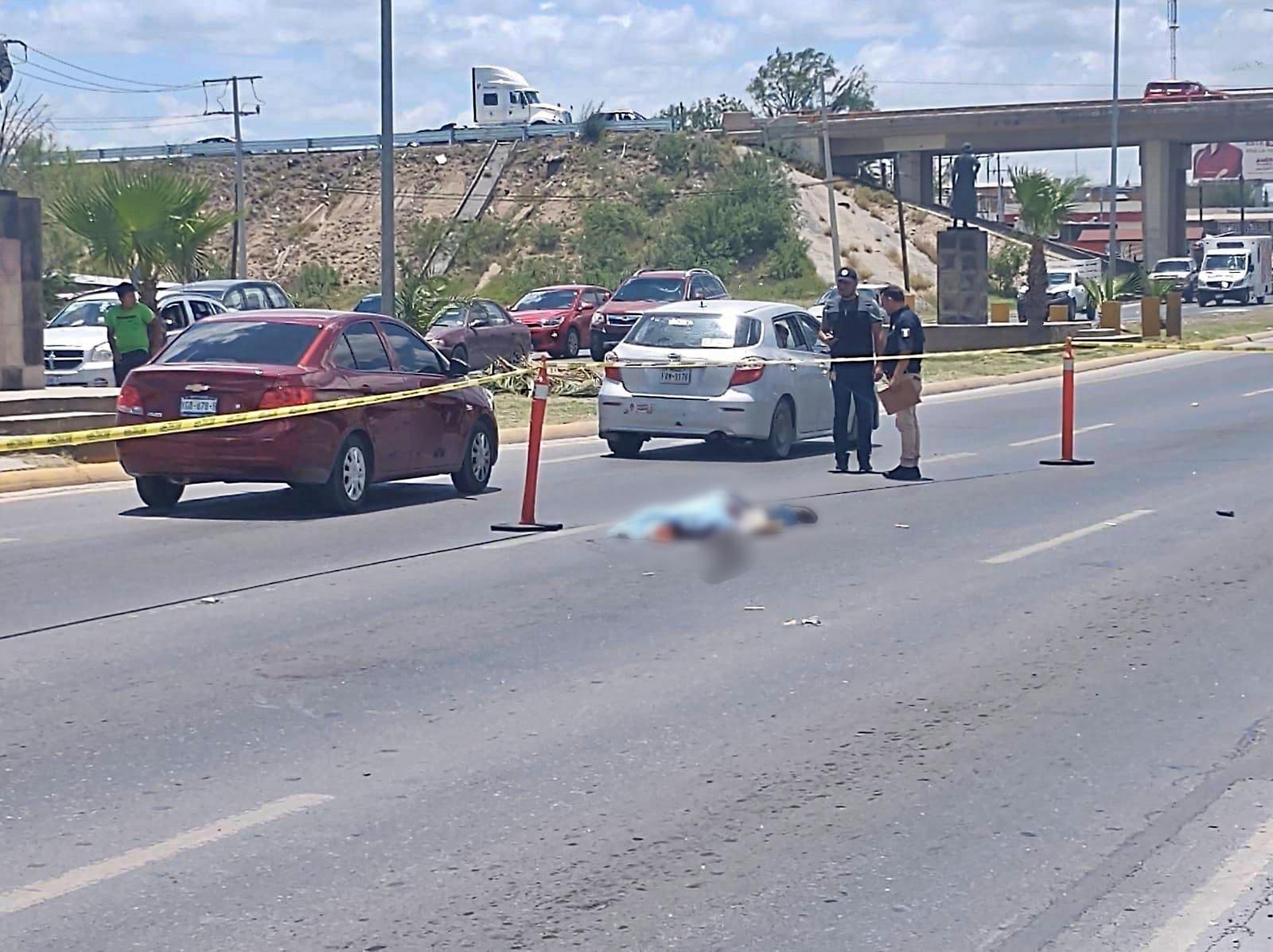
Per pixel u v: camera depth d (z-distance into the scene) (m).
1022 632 10.03
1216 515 14.71
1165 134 84.62
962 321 43.34
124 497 16.22
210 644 9.60
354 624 10.16
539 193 87.25
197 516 14.77
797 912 5.63
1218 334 45.25
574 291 39.94
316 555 12.64
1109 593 11.23
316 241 86.19
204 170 91.56
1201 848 6.29
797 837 6.39
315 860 6.11
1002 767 7.31
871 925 5.52
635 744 7.63
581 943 5.36
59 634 9.86
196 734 7.77
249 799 6.81
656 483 17.06
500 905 5.68
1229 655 9.45
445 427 15.93
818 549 12.94
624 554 12.68
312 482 14.46
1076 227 122.75
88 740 7.66
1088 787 7.04
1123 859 6.17
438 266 81.31
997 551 12.87
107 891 5.79
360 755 7.45
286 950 5.29
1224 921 5.57
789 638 9.86
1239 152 126.56
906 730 7.90
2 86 25.66
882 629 10.09
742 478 17.42
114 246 26.88
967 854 6.21
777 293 76.12
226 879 5.91
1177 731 7.91
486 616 10.42
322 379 14.55
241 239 63.91
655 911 5.63
